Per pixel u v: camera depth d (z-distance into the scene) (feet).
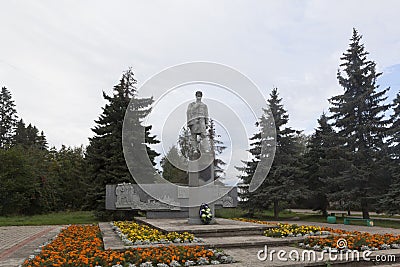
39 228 49.39
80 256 18.94
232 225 31.58
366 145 63.36
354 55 65.72
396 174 57.16
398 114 61.57
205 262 19.08
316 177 72.59
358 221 61.67
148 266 18.04
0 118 163.63
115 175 62.23
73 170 109.19
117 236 29.32
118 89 66.80
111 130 64.90
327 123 73.56
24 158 91.04
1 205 84.12
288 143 69.82
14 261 23.49
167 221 38.91
